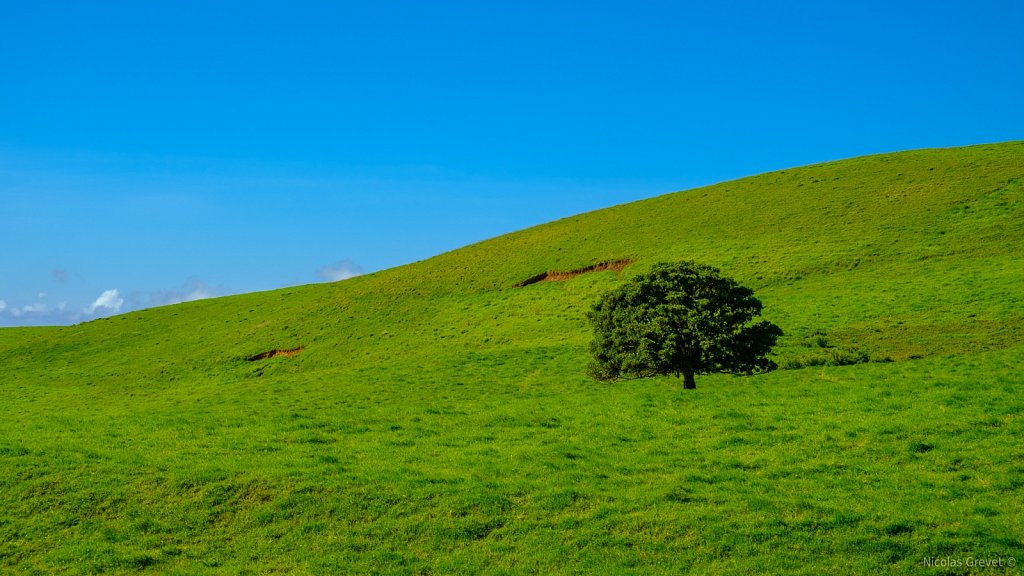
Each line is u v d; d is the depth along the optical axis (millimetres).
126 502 19844
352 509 19047
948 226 71750
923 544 15945
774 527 17031
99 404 54188
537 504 18938
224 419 31344
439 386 47250
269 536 18062
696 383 38750
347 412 33688
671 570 15672
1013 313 47094
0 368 76500
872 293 57719
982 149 98188
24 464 22234
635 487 20094
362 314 77062
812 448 22875
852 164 100125
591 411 30984
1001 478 19172
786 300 59375
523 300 72938
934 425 23938
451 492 19766
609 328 38281
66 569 16672
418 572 16219
